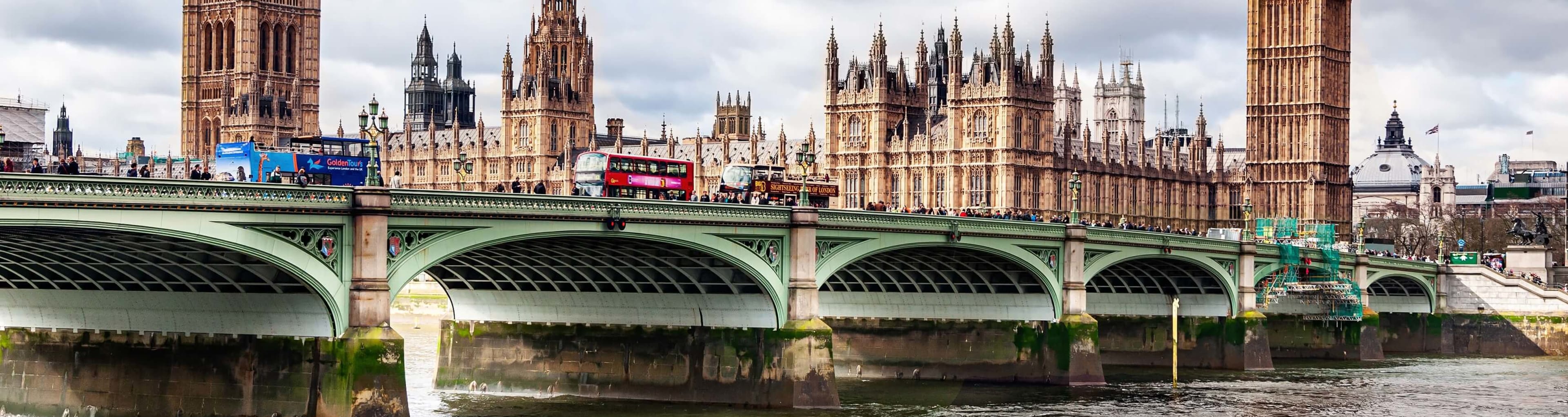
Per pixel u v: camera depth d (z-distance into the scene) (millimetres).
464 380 117438
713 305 108750
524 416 105000
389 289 82875
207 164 156375
